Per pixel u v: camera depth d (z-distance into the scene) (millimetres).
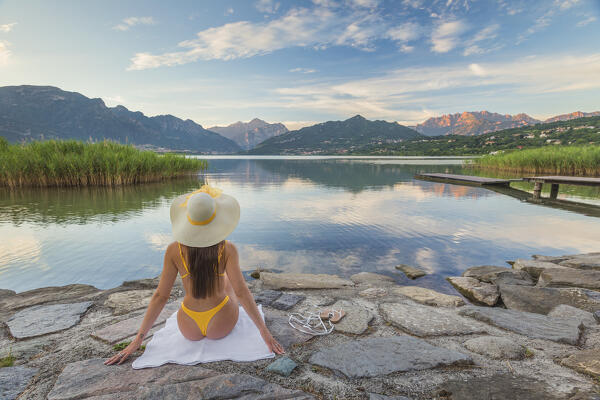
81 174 18516
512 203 12727
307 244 7082
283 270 5492
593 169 23672
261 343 2590
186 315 2527
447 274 5324
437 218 9797
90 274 5297
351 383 2098
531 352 2520
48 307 3641
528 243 7094
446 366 2299
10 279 5070
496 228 8508
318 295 4133
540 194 14953
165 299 2445
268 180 24578
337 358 2412
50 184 18203
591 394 1806
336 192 16719
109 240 7324
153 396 1868
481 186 19453
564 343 2711
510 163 31531
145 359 2328
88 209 11391
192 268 2338
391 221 9391
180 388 1948
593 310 3467
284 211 11094
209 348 2490
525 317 3262
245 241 7328
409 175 29688
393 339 2711
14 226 8703
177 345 2533
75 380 2068
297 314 3373
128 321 3143
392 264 5824
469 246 6902
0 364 2375
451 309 3725
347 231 8227
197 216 2213
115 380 2062
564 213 10547
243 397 1881
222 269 2436
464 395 1894
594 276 4492
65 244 6969
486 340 2658
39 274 5273
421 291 4297
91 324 3193
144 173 22453
